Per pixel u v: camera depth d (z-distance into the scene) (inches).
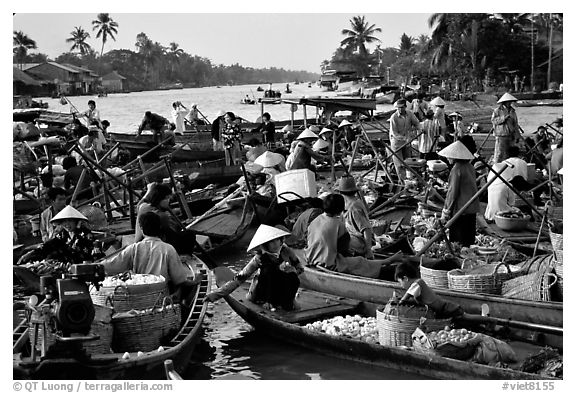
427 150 844.0
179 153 884.6
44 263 358.3
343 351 310.7
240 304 355.3
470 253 401.4
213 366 315.6
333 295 370.3
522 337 309.6
